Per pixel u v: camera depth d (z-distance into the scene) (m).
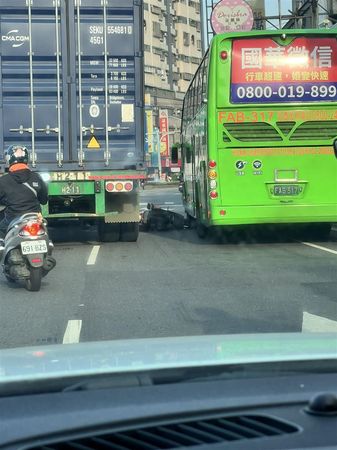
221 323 7.21
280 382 2.54
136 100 12.76
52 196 12.79
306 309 7.85
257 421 2.20
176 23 93.81
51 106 12.59
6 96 12.48
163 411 2.27
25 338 6.67
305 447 2.00
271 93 12.99
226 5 21.77
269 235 15.81
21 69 12.51
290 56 12.98
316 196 13.18
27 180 9.29
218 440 2.10
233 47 12.98
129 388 2.51
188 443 2.09
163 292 8.95
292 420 2.17
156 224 17.56
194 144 16.06
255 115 13.01
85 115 12.65
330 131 13.09
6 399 2.42
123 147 12.75
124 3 12.64
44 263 9.00
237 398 2.37
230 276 10.14
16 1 12.41
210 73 13.01
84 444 2.09
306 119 13.04
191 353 3.01
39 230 8.94
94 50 12.63
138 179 12.81
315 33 12.91
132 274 10.41
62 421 2.21
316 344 3.19
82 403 2.35
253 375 2.65
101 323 7.27
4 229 9.36
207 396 2.40
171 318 7.46
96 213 12.82
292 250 13.16
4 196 9.21
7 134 12.50
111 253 12.87
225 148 13.05
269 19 26.16
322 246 13.77
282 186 13.12
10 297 8.76
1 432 2.14
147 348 3.20
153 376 2.65
